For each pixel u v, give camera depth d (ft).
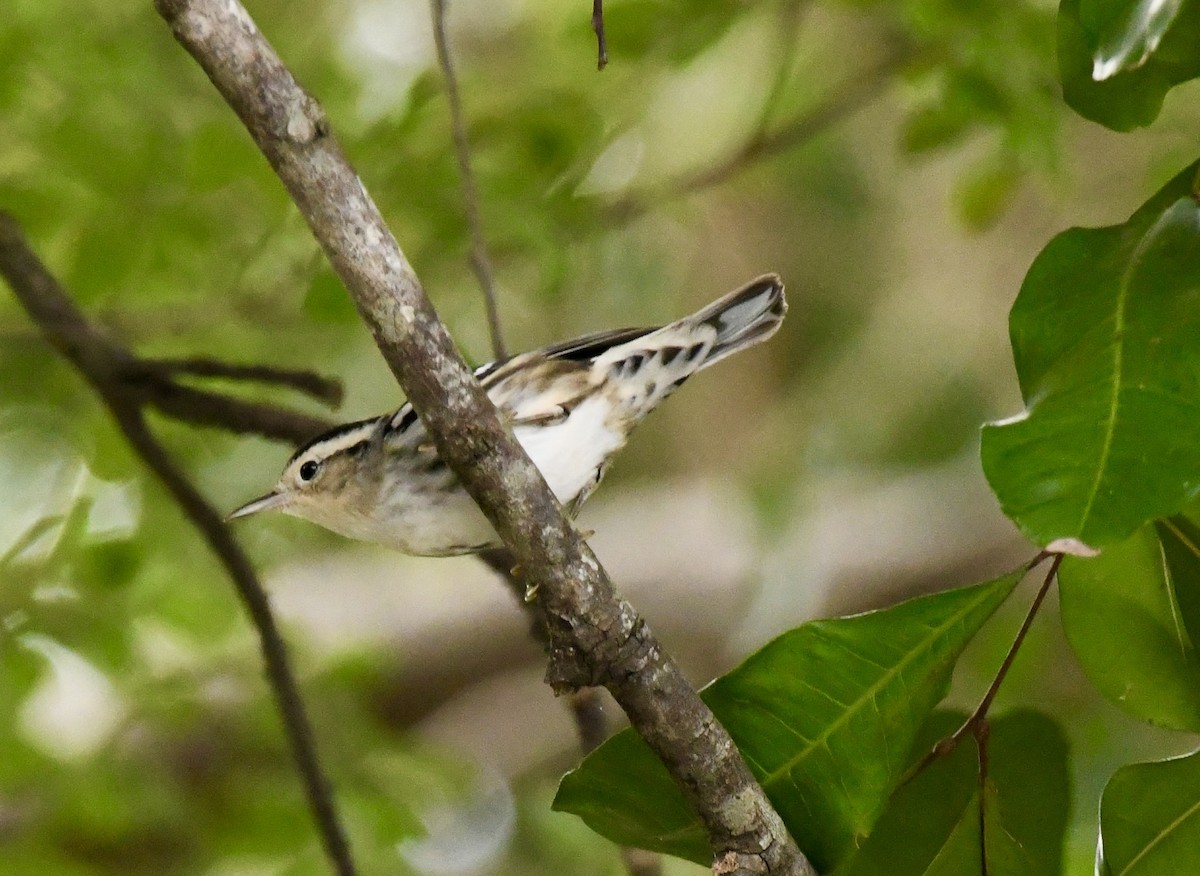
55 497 36.32
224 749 40.98
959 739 17.61
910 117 37.70
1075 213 51.01
